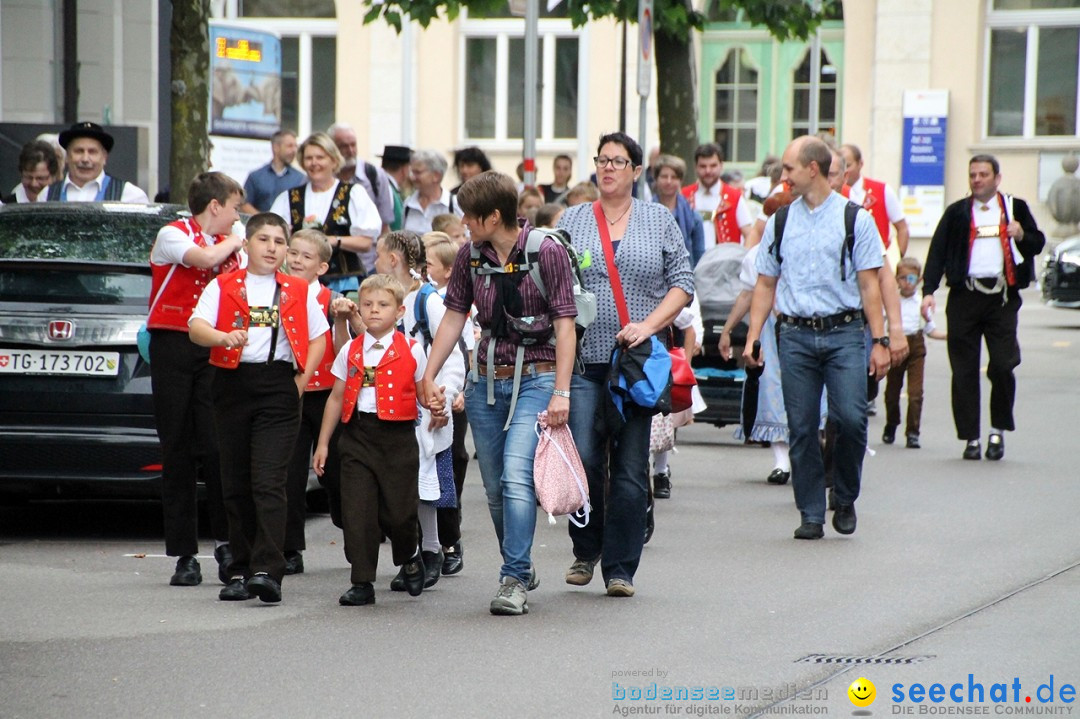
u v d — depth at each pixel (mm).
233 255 19484
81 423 21766
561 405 17406
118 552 21938
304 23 79562
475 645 16109
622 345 17984
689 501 26266
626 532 18469
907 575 19875
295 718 13438
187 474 19359
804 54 81625
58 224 22953
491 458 17984
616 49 77062
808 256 22672
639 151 18656
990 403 31375
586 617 17484
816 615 17547
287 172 34562
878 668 15188
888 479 28516
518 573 17734
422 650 15875
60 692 14234
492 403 17781
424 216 35219
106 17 49156
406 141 62250
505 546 17812
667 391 17844
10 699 13992
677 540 22562
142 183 39500
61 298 22062
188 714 13547
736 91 82688
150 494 22000
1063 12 78375
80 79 48688
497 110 79125
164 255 18984
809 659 15555
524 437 17609
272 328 18141
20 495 22312
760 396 28359
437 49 78875
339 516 21094
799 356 22750
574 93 78188
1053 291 61656
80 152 24797
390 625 17078
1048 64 79000
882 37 79188
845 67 80188
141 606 18062
